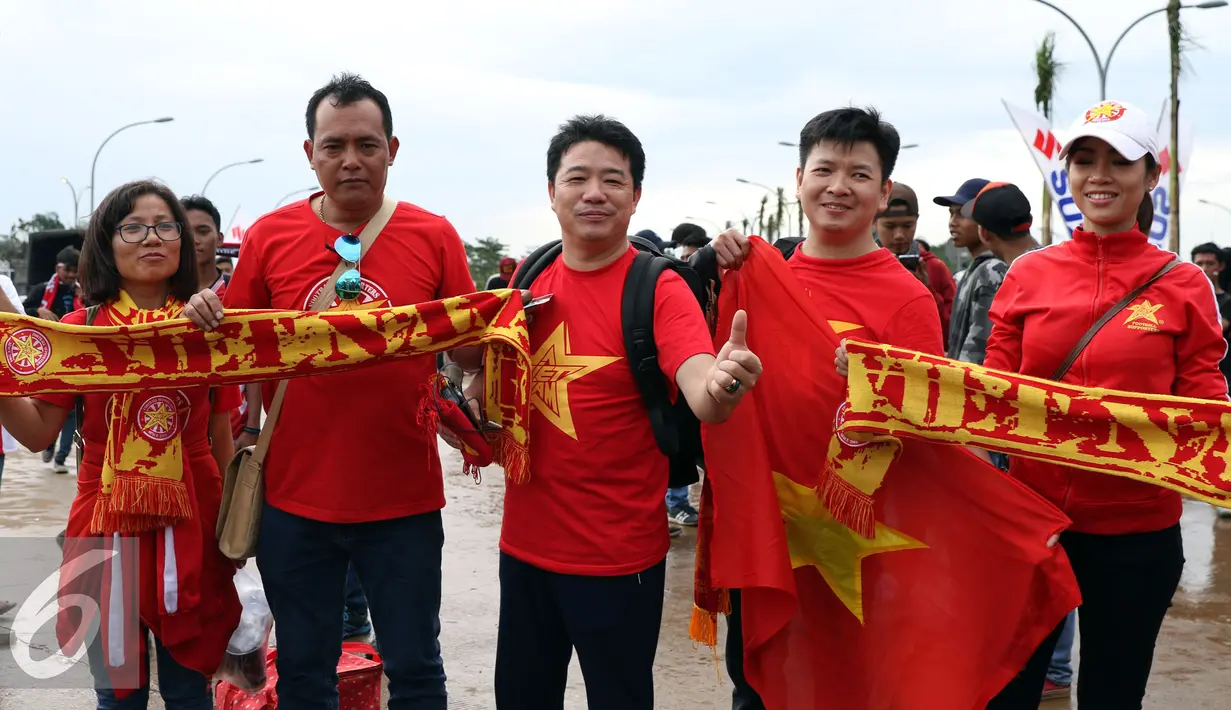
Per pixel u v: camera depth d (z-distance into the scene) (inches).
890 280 127.8
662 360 118.8
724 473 124.0
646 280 121.7
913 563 127.1
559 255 132.5
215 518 139.6
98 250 134.0
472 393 135.5
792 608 123.7
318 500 127.5
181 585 133.0
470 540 281.1
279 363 127.0
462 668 186.1
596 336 122.2
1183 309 122.8
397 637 129.3
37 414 132.0
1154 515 124.2
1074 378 125.6
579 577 121.1
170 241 134.3
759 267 130.3
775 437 129.8
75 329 127.0
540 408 124.0
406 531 130.1
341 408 127.5
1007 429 121.6
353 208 130.0
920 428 122.1
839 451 125.9
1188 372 124.0
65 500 334.6
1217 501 115.6
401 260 131.7
